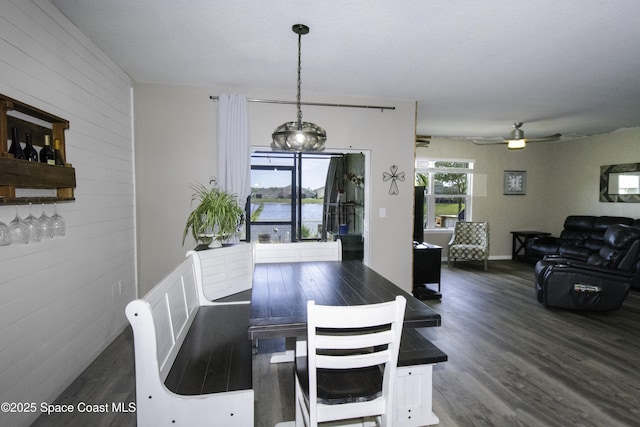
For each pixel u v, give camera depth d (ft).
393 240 14.15
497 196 23.03
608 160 19.81
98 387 7.53
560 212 22.70
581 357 9.12
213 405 4.69
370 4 6.84
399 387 6.15
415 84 11.84
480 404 7.02
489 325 11.37
